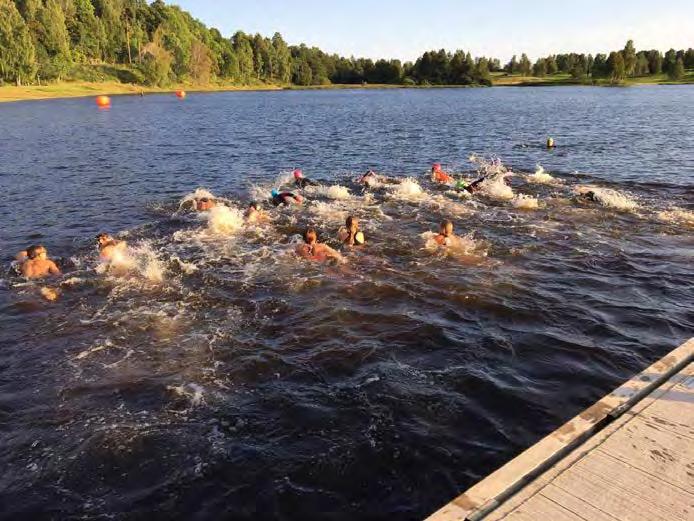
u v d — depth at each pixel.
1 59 88.44
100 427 6.18
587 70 174.75
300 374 7.19
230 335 8.25
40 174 22.23
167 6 141.50
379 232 13.28
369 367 7.33
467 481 5.30
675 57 154.00
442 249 11.89
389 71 167.62
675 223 13.73
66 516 4.98
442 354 7.63
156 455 5.73
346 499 5.13
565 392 6.69
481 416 6.27
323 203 16.17
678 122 39.84
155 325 8.62
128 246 12.54
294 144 31.77
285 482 5.34
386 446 5.80
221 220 14.05
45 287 10.20
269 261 11.33
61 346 8.05
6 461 5.67
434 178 19.80
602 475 4.38
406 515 4.93
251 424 6.20
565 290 9.74
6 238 13.55
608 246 12.04
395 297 9.51
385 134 36.62
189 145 31.45
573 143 30.08
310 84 167.25
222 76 154.12
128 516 4.98
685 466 4.45
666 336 8.03
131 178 21.36
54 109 63.47
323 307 9.15
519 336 8.11
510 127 40.03
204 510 5.03
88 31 115.00
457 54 152.25
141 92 110.56
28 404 6.65
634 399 5.39
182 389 6.88
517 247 12.06
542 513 4.01
